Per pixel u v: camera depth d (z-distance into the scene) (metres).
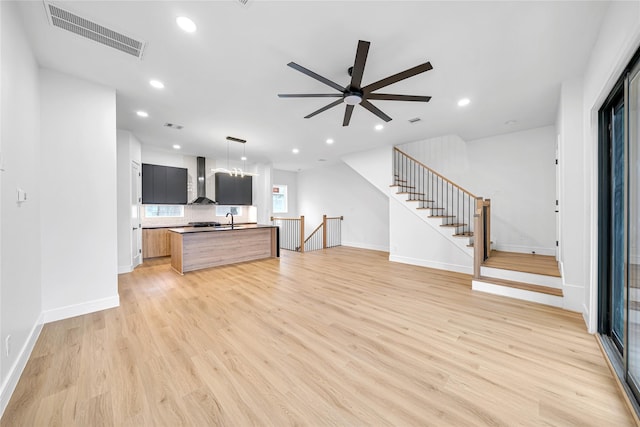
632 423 1.33
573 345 2.09
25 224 1.96
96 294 2.79
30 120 2.13
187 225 6.46
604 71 1.87
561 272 3.14
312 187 8.83
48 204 2.52
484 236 4.05
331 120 3.98
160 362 1.87
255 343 2.13
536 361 1.87
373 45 2.18
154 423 1.34
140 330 2.36
